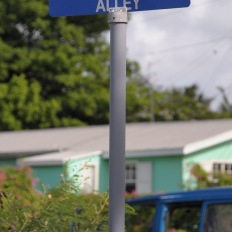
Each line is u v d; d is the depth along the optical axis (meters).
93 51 43.34
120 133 4.01
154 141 24.16
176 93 64.31
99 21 43.94
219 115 59.19
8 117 38.88
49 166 24.17
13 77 39.41
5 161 29.23
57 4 4.31
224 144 23.78
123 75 4.07
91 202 5.97
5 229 5.16
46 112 39.69
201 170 20.77
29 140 30.45
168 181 22.80
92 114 41.16
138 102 43.81
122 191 3.98
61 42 41.69
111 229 3.96
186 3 4.07
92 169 23.88
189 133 24.73
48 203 5.21
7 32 42.03
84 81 41.12
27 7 40.78
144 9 4.13
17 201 5.34
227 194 8.21
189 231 8.52
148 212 9.27
